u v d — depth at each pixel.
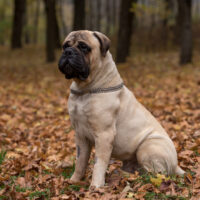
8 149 5.18
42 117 7.53
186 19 14.84
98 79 3.36
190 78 11.68
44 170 4.27
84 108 3.36
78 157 3.68
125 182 3.55
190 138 5.28
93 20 33.84
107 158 3.42
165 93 9.40
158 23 28.89
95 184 3.34
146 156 3.58
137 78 12.64
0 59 23.11
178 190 3.31
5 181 3.78
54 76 14.52
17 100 9.52
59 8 33.16
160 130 3.80
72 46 3.24
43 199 3.31
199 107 7.49
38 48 27.50
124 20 16.27
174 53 19.48
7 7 41.97
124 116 3.55
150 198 3.17
